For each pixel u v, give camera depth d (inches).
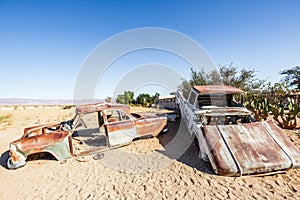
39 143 177.8
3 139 281.9
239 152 143.9
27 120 462.9
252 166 133.8
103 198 121.4
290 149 147.3
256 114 294.5
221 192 119.4
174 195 119.9
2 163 188.7
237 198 112.3
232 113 200.1
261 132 161.9
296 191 117.4
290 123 256.2
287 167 136.3
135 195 122.8
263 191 118.6
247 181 131.0
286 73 878.4
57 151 183.3
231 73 538.9
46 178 153.3
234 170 133.0
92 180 147.3
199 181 135.0
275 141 153.8
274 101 407.2
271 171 136.6
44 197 126.6
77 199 122.0
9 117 511.8
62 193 130.4
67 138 188.5
